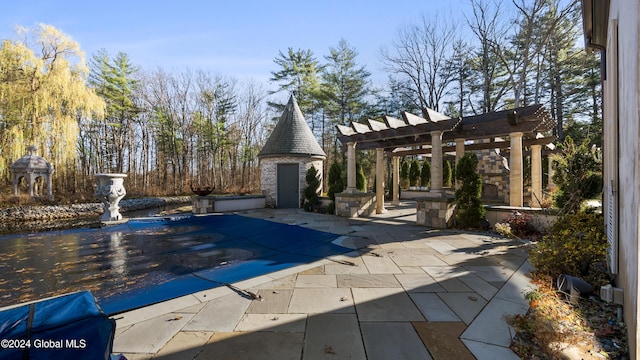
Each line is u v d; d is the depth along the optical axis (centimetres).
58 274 494
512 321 284
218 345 251
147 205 1842
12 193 1452
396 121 969
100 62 2320
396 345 251
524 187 1459
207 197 1289
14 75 1425
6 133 1414
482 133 877
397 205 1512
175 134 2650
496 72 2069
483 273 445
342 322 293
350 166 1153
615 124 344
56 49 1513
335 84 2556
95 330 156
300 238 748
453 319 298
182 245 707
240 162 2973
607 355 239
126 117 2486
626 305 266
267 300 351
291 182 1449
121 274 488
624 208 278
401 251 588
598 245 391
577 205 680
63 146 1549
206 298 360
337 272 459
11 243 749
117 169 2462
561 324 262
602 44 506
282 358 233
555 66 1848
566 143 799
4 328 144
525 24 1686
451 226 865
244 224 998
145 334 270
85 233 879
